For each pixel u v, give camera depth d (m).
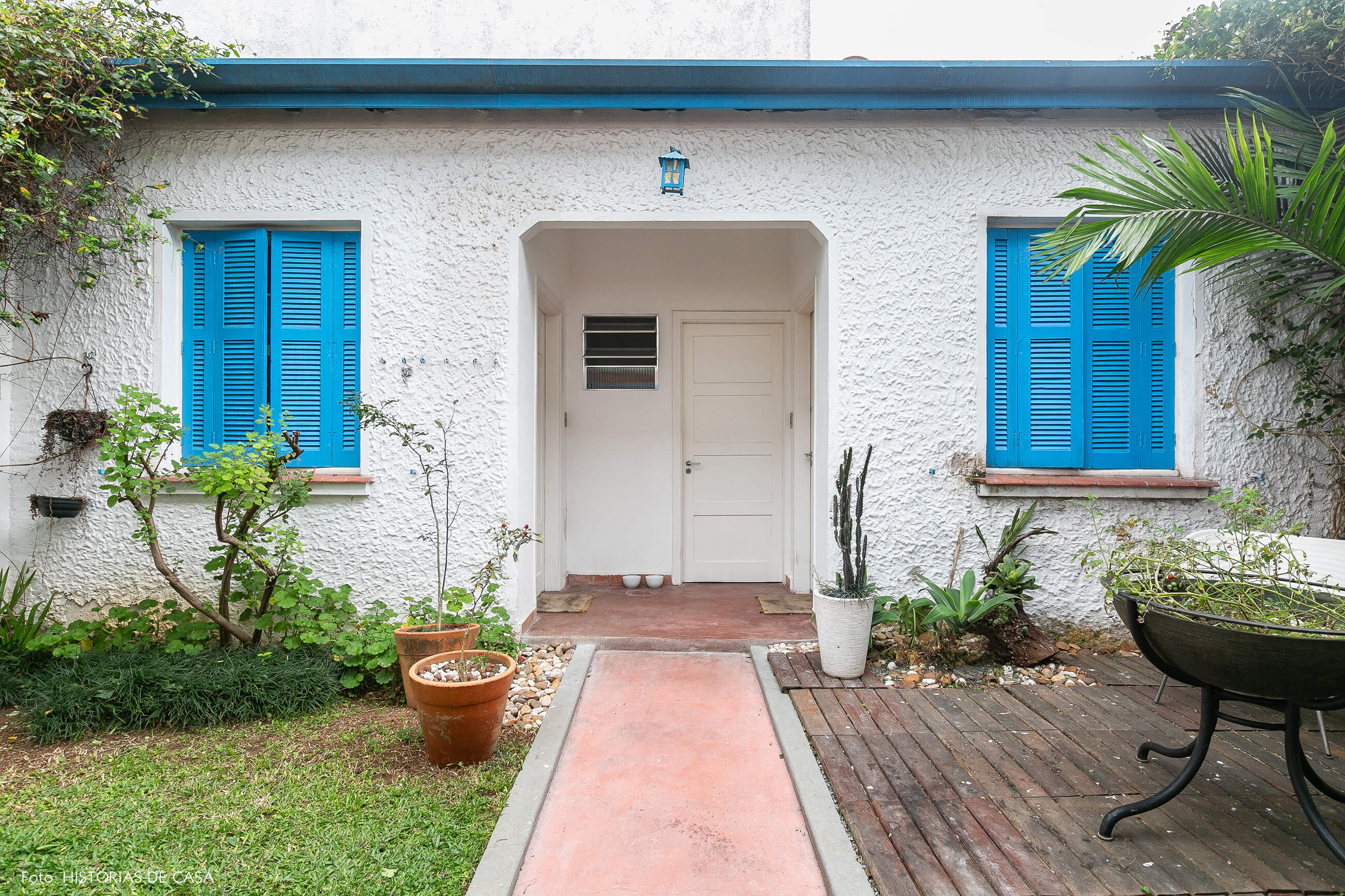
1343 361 3.94
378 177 4.01
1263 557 2.41
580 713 3.18
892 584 4.02
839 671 3.46
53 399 3.97
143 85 3.57
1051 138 4.02
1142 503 3.99
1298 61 3.62
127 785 2.51
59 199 3.70
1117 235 2.79
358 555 4.00
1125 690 3.34
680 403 5.60
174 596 3.97
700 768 2.70
